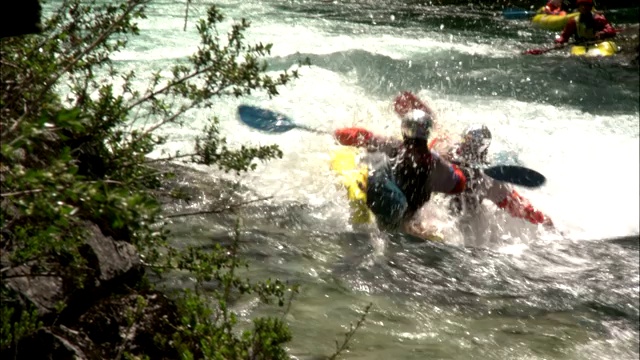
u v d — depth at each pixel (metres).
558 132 29.05
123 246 10.20
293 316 13.34
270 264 15.51
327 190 20.06
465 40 43.03
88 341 8.73
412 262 16.89
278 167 21.56
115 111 10.89
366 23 45.03
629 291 16.42
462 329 14.02
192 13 39.59
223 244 15.87
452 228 19.30
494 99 32.19
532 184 20.81
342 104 28.77
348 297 14.67
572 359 13.30
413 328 13.75
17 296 8.09
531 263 17.75
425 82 33.34
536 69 36.59
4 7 6.82
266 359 8.82
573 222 21.36
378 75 33.38
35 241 7.37
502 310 15.02
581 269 17.62
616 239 20.14
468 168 20.56
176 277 13.27
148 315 9.58
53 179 5.79
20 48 10.01
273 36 38.34
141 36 33.62
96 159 10.56
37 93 9.12
